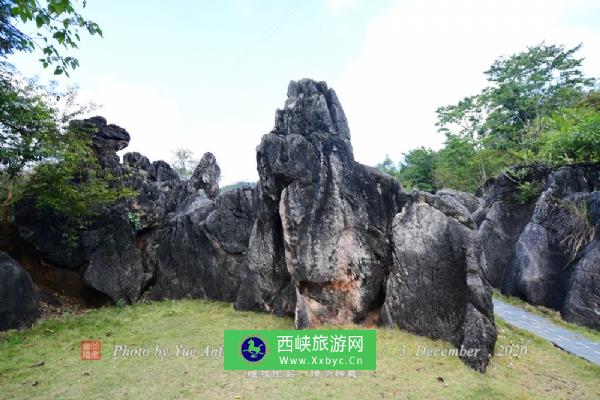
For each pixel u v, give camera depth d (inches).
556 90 1035.9
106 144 502.3
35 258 442.9
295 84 418.6
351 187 363.9
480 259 318.0
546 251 454.0
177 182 603.5
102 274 447.8
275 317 383.2
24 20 173.0
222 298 471.2
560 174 500.4
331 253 348.8
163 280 494.0
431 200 343.3
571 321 377.4
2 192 416.5
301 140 364.5
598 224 414.3
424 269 325.1
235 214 494.9
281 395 214.4
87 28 187.8
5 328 343.3
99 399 212.4
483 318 282.4
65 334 331.6
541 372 258.8
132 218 479.8
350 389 222.4
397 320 326.3
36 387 228.5
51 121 391.5
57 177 397.1
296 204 351.3
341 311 347.3
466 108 1141.7
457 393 220.4
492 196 594.6
